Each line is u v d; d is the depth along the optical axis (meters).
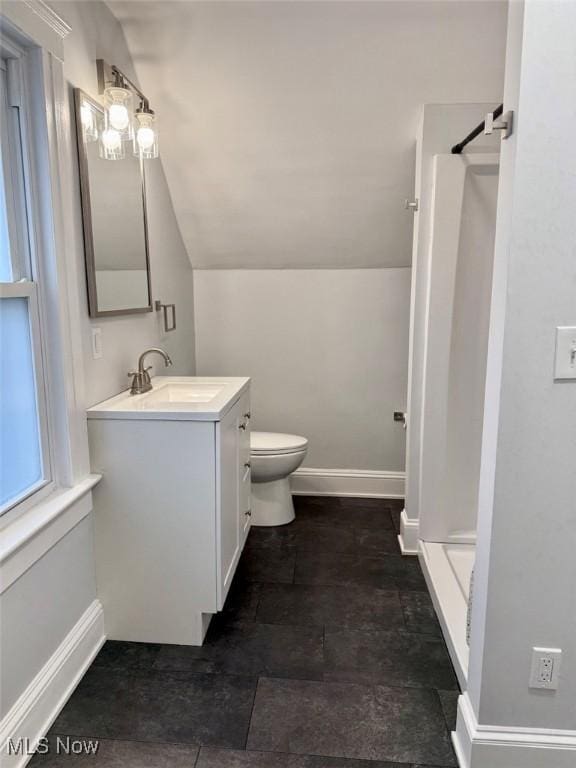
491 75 2.31
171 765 1.46
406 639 2.00
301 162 2.71
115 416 1.87
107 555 1.96
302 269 3.32
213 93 2.42
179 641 1.98
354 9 2.07
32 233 1.62
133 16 2.13
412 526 2.67
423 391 2.54
